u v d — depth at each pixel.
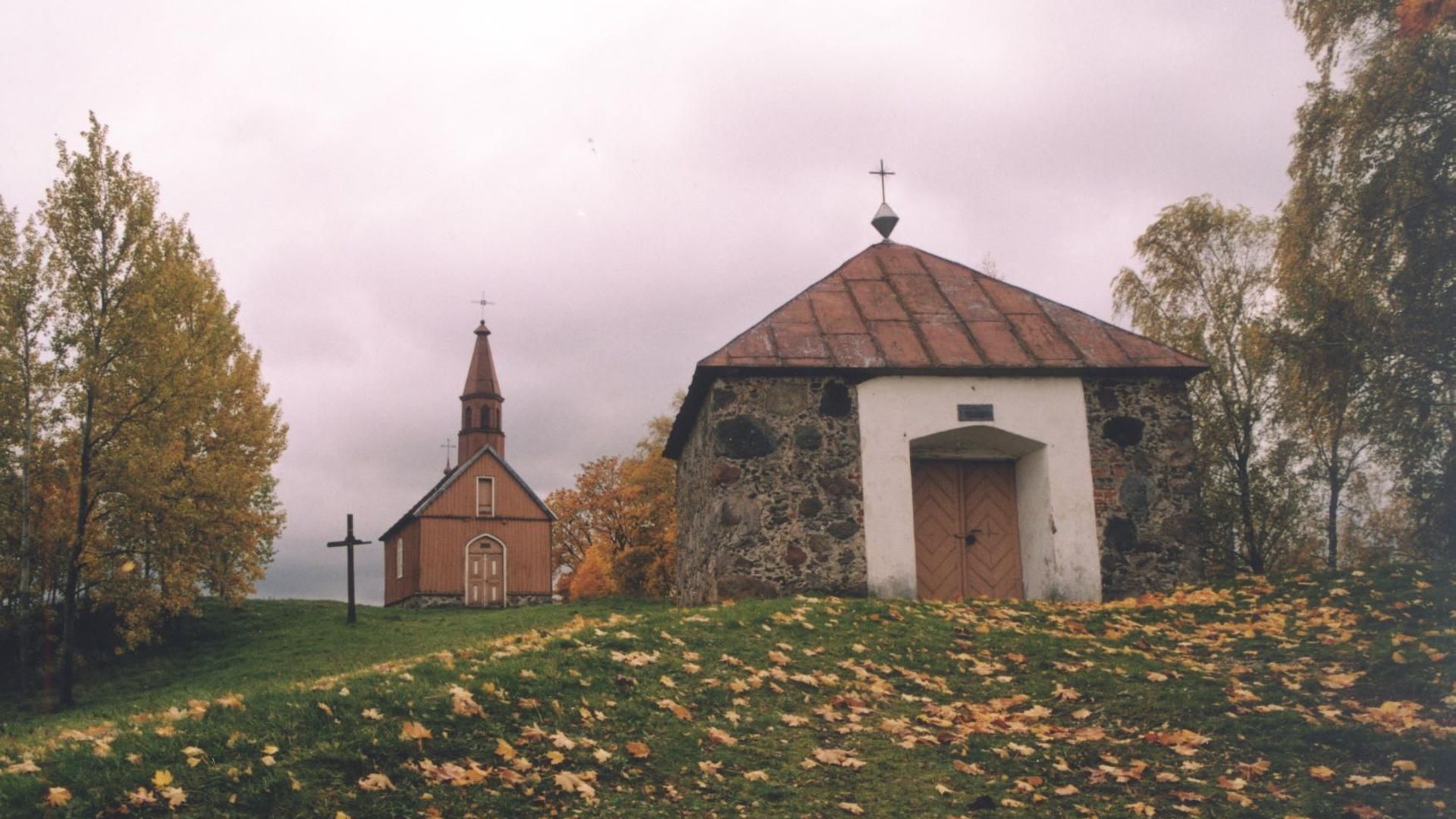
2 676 25.72
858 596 14.50
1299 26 23.41
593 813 6.73
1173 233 30.16
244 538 26.98
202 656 26.55
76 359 22.75
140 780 6.27
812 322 16.00
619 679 9.08
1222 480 28.97
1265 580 14.05
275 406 30.73
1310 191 23.06
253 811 6.18
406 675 8.68
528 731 7.66
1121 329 16.45
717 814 6.91
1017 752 8.18
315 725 7.30
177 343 23.22
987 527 15.95
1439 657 9.45
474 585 47.88
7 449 24.77
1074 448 15.35
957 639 11.37
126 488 23.39
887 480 14.91
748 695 9.27
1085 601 14.82
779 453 14.92
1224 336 29.23
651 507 45.53
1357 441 25.17
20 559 25.80
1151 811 7.10
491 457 49.56
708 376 15.20
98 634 28.14
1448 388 21.02
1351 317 22.05
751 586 14.41
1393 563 13.95
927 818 7.00
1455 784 7.21
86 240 22.28
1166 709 8.95
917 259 18.05
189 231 27.20
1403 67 21.14
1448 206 20.69
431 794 6.64
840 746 8.26
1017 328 16.33
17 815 5.78
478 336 63.25
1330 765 7.68
